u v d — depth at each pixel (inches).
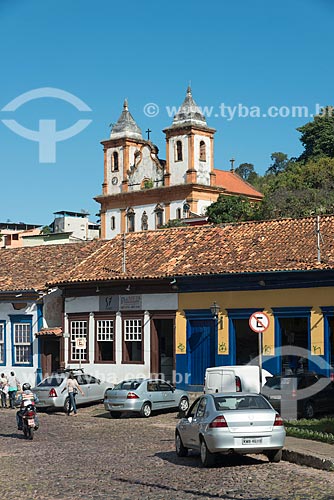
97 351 1454.2
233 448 649.6
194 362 1337.4
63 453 782.5
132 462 708.7
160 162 3688.5
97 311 1455.5
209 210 2928.2
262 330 940.0
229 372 1047.6
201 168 3558.1
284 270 1221.7
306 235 1323.8
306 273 1213.7
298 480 585.3
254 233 1395.2
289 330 1251.2
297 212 2568.9
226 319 1296.8
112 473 648.4
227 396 694.5
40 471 668.7
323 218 1365.7
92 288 1460.4
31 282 1592.0
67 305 1501.0
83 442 882.1
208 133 3595.0
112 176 3816.4
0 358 1608.0
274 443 657.0
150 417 1173.7
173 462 703.1
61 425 1090.1
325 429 845.2
